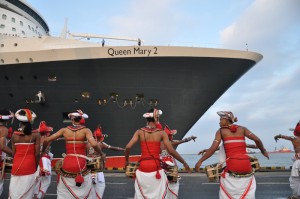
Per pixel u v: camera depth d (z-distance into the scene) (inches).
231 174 179.8
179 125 732.0
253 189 179.6
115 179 538.3
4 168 228.4
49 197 344.8
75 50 669.3
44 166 271.7
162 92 703.1
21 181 204.5
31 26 1035.3
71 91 704.4
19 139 207.5
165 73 687.7
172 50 666.2
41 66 687.7
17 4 999.0
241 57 697.0
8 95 729.6
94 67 679.1
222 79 710.5
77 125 202.2
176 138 741.9
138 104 711.1
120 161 739.4
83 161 193.9
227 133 185.6
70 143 195.5
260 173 609.6
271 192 359.6
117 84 693.9
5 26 951.0
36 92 714.2
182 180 504.4
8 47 721.0
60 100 714.8
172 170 208.2
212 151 187.9
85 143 199.5
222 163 189.6
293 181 295.9
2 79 717.3
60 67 683.4
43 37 735.7
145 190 180.4
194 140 270.7
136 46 663.8
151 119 190.2
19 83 712.4
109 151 741.3
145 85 695.1
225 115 187.9
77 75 690.2
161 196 179.9
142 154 185.8
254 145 221.3
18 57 687.1
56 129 740.7
